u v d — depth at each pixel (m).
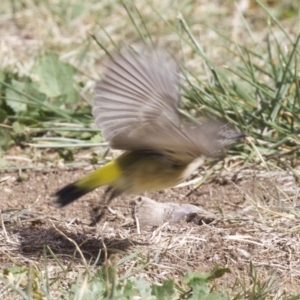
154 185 8.91
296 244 9.65
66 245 9.61
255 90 13.08
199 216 10.31
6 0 17.64
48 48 16.05
